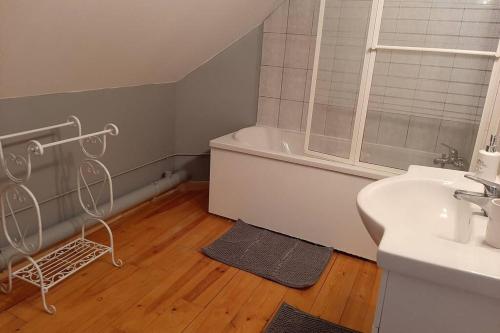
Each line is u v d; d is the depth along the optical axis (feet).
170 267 7.47
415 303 2.95
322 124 8.75
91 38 6.16
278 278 7.25
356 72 8.29
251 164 8.90
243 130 10.27
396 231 3.22
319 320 6.25
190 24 7.80
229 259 7.80
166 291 6.75
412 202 4.57
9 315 5.91
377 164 8.29
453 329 2.89
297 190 8.50
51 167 7.44
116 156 9.08
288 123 10.86
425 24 7.90
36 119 6.95
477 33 7.57
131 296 6.55
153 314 6.17
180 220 9.41
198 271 7.39
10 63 5.55
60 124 7.05
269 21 10.33
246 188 9.11
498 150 5.79
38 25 5.13
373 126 8.32
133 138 9.50
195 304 6.48
